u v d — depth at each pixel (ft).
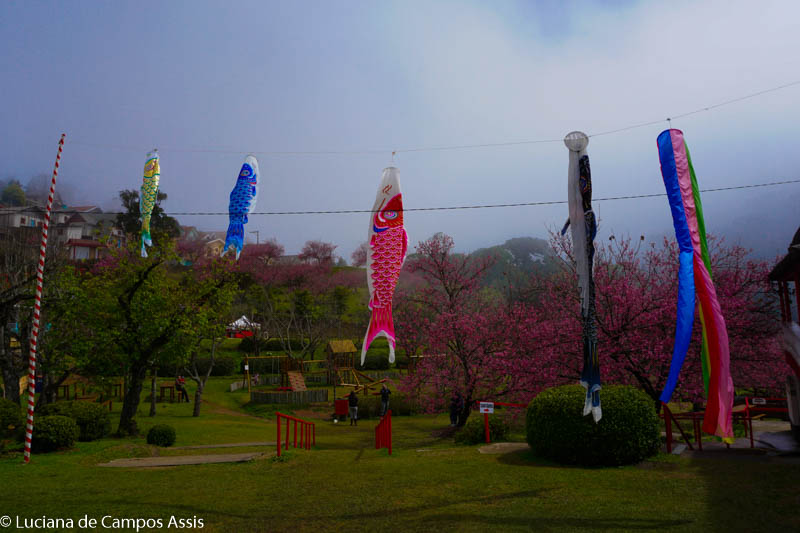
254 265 186.91
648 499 21.36
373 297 29.63
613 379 42.32
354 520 20.44
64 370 59.26
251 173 32.14
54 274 62.75
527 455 32.04
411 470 29.32
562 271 52.03
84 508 23.16
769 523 17.95
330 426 76.13
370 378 118.32
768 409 37.22
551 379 46.16
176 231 192.75
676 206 25.34
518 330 54.19
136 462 36.01
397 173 30.68
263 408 95.91
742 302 40.73
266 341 151.33
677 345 24.22
